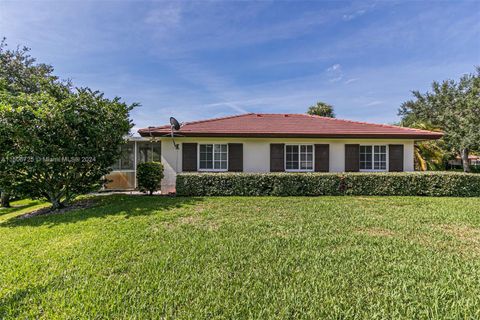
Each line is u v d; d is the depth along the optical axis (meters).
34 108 7.89
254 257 4.10
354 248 4.47
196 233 5.37
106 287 3.20
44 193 8.81
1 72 14.33
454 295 3.03
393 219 6.47
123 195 11.18
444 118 23.50
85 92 8.97
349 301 2.90
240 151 12.90
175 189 11.64
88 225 6.07
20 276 3.53
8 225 6.46
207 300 2.92
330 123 14.68
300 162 13.29
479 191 10.46
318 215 6.94
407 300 2.93
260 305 2.81
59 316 2.66
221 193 10.61
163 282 3.32
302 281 3.33
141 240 4.91
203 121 14.77
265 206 8.18
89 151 8.79
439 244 4.74
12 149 7.74
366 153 13.37
